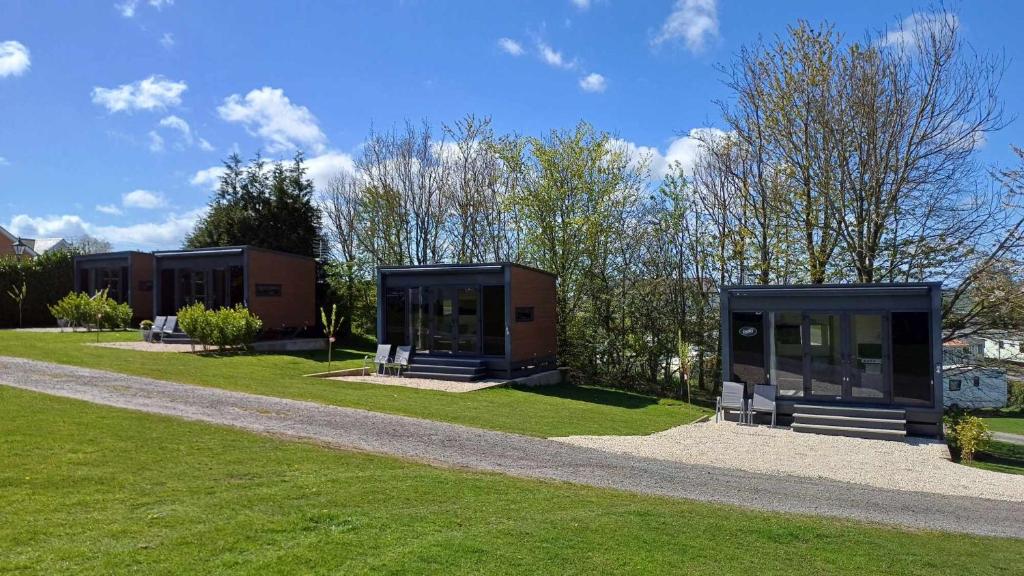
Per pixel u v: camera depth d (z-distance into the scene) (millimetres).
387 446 10180
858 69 21797
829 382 15867
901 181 21266
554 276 24891
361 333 32219
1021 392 29219
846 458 12188
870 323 15625
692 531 6859
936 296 15109
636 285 27281
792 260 23766
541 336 23531
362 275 32969
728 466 11000
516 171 30188
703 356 26984
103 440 8742
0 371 14844
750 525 7258
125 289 29922
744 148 25297
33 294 31250
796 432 14984
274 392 14789
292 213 34812
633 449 11867
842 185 21797
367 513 6559
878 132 21516
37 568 4797
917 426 15016
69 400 11555
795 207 23203
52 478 6973
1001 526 8258
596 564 5668
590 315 27641
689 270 27281
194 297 26156
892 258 21672
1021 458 15672
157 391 13555
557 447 11406
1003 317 20047
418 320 22016
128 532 5617
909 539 7262
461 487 7898
